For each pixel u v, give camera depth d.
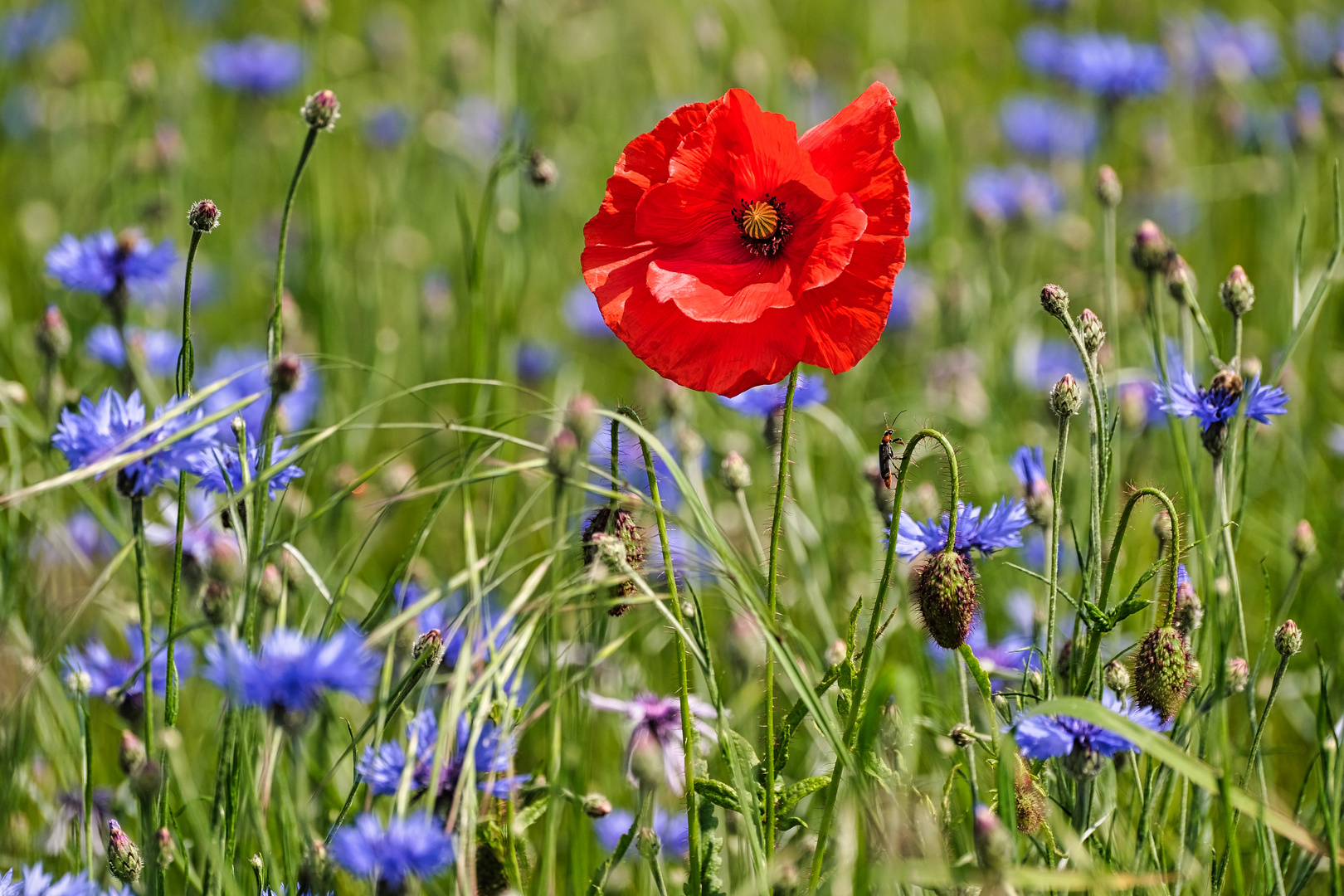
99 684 1.34
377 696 1.31
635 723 1.31
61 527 1.40
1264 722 1.28
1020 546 1.29
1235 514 1.33
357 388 1.75
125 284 1.43
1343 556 1.49
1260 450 1.55
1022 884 1.21
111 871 1.25
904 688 1.20
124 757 1.26
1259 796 1.29
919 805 1.23
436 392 1.75
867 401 1.75
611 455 1.27
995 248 1.75
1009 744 1.21
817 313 1.25
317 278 1.68
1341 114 1.72
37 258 1.86
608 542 1.24
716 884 1.26
